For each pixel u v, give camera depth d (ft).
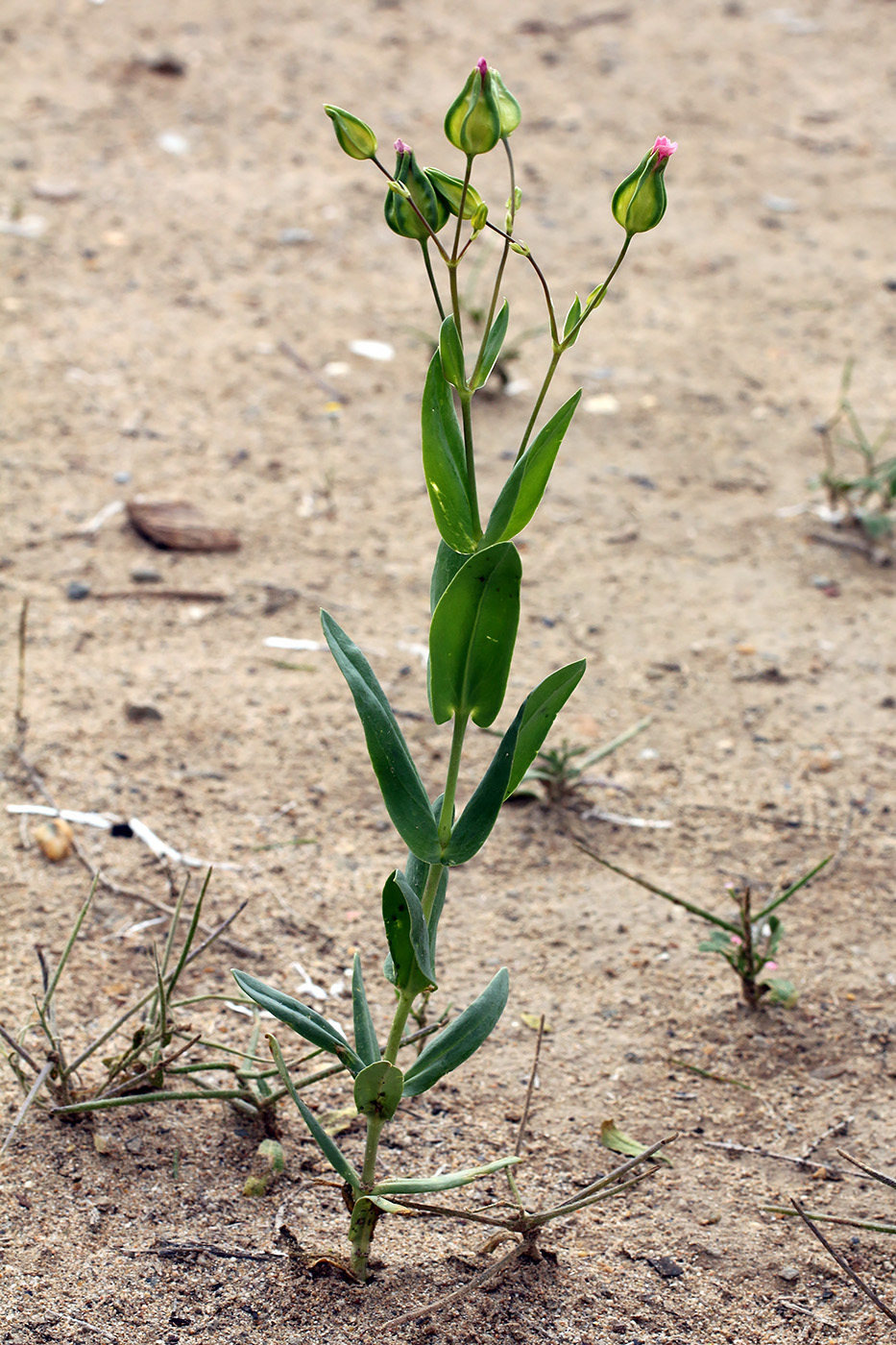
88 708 11.07
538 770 10.55
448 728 11.37
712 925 9.45
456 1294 6.09
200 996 8.32
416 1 27.76
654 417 16.43
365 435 15.58
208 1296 6.32
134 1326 6.13
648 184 4.99
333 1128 7.47
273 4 26.78
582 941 9.27
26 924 8.80
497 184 21.35
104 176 20.36
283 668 11.97
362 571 13.39
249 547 13.58
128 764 10.50
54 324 16.83
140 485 14.20
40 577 12.71
